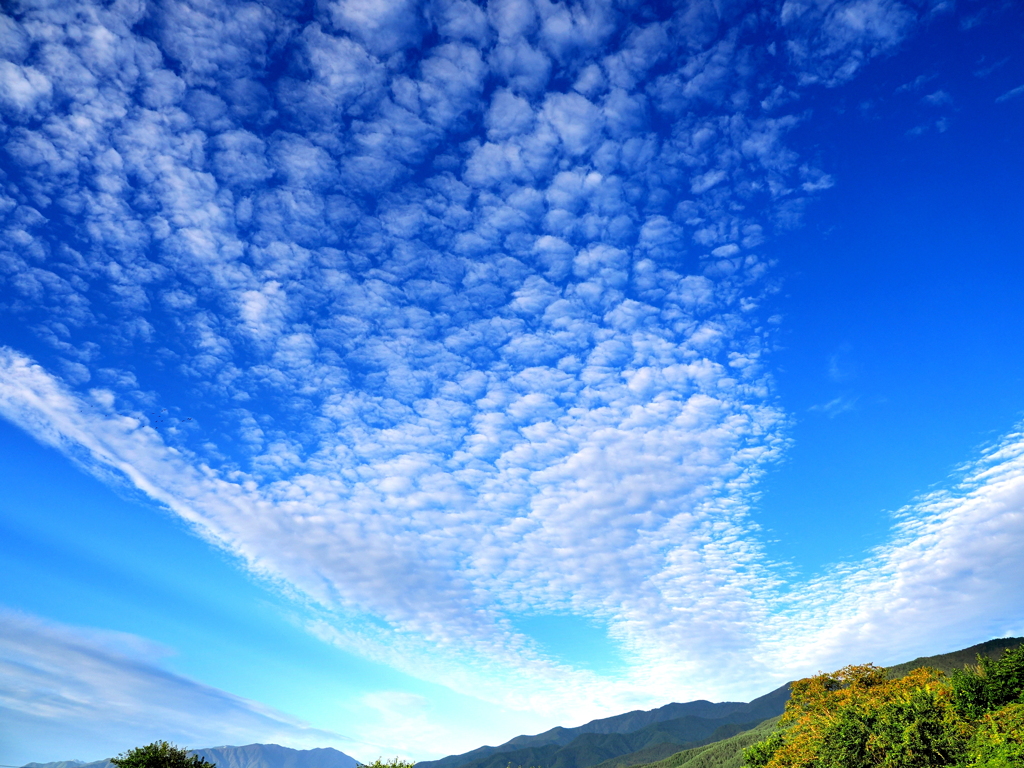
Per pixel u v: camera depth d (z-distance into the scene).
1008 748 26.78
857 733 33.84
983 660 34.91
